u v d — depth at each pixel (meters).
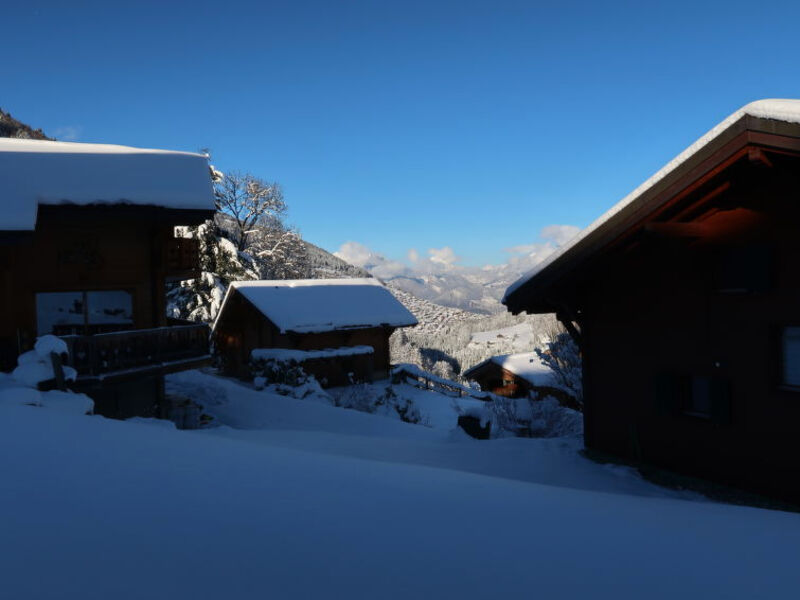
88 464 4.05
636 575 2.65
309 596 2.21
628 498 5.53
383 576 2.45
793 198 6.79
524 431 13.70
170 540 2.68
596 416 10.11
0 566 2.26
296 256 51.41
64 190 13.03
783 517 5.02
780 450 7.03
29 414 5.94
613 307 9.65
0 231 11.33
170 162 15.62
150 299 15.73
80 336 12.42
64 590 2.09
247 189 48.16
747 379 7.42
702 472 8.09
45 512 2.95
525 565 2.69
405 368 31.86
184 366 14.98
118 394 15.10
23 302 13.84
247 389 21.50
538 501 4.39
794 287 6.80
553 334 18.78
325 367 28.11
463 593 2.33
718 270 7.68
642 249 8.98
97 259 14.84
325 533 2.95
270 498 3.57
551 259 9.14
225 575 2.34
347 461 5.61
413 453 10.31
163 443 5.25
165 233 15.66
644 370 9.03
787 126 6.01
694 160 7.04
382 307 31.72
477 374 35.41
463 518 3.48
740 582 2.63
